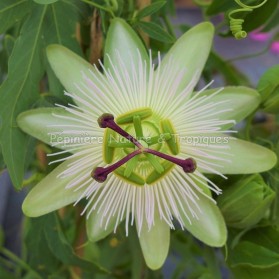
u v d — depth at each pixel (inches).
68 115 7.7
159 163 7.4
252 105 7.8
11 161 7.9
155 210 7.9
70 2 8.6
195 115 7.6
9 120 7.9
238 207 8.3
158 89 7.7
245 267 8.7
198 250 12.6
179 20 20.6
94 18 8.7
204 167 7.6
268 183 8.7
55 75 8.3
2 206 16.7
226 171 7.7
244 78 14.2
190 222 7.6
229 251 9.0
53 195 7.6
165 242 7.9
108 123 7.2
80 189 7.7
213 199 7.9
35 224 9.4
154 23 8.5
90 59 8.9
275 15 10.1
